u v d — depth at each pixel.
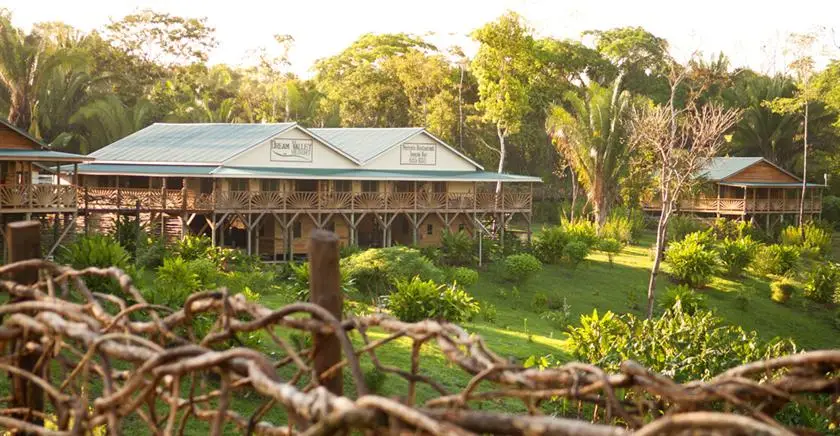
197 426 16.09
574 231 52.97
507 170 81.06
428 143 49.47
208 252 37.59
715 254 47.09
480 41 65.06
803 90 70.31
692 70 42.06
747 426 2.79
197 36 87.75
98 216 43.41
